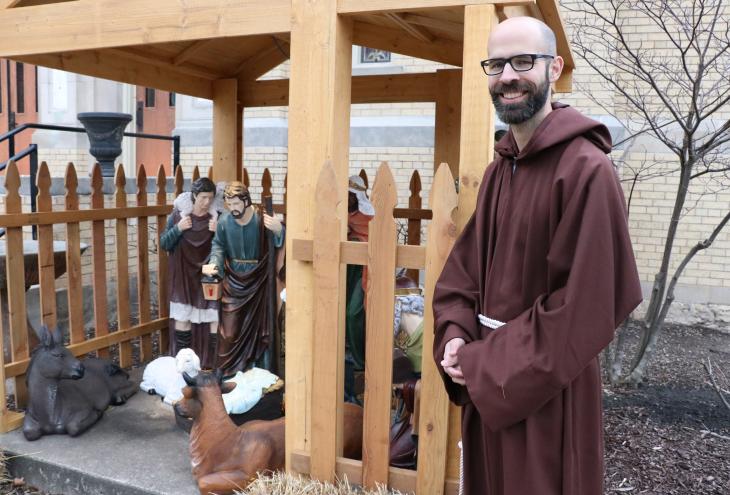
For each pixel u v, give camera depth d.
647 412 4.15
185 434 3.38
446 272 2.12
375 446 2.54
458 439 2.49
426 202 7.70
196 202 3.87
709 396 4.51
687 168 4.33
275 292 3.70
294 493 2.58
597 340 1.65
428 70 7.70
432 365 2.45
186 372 2.91
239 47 4.38
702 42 6.57
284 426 2.92
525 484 1.82
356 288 3.47
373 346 2.51
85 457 3.10
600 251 1.65
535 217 1.80
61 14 3.02
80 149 8.06
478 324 2.01
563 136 1.78
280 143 7.93
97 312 4.27
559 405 1.80
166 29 2.80
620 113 7.05
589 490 1.86
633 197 7.05
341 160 2.67
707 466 3.36
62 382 3.41
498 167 2.02
